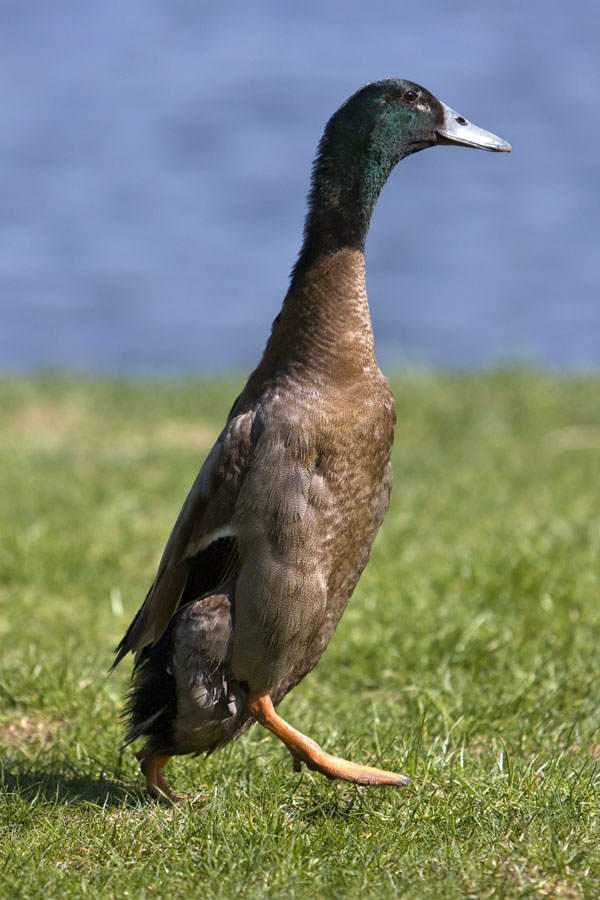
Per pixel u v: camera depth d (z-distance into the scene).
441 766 7.20
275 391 6.60
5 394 20.27
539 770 7.04
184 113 77.12
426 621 10.05
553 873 5.83
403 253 54.91
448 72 84.88
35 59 93.06
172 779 7.43
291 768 7.59
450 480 14.91
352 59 87.56
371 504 6.74
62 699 8.70
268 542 6.45
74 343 44.34
